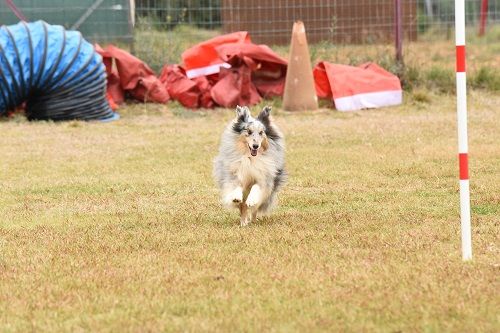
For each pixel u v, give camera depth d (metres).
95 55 21.25
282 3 27.84
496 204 11.45
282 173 11.30
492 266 8.16
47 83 20.41
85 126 20.12
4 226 10.84
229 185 10.84
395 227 10.20
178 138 18.34
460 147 8.17
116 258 8.94
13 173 14.77
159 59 24.92
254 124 10.80
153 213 11.50
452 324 6.58
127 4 25.08
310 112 21.70
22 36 20.44
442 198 12.05
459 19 7.96
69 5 25.58
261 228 10.39
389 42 27.39
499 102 22.52
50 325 6.81
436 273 7.97
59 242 9.79
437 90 23.78
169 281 7.97
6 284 8.03
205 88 22.53
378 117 20.83
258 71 22.95
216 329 6.59
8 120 20.86
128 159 16.02
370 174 14.05
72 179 14.15
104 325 6.78
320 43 25.86
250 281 7.91
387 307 7.02
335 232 9.98
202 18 27.94
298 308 7.09
